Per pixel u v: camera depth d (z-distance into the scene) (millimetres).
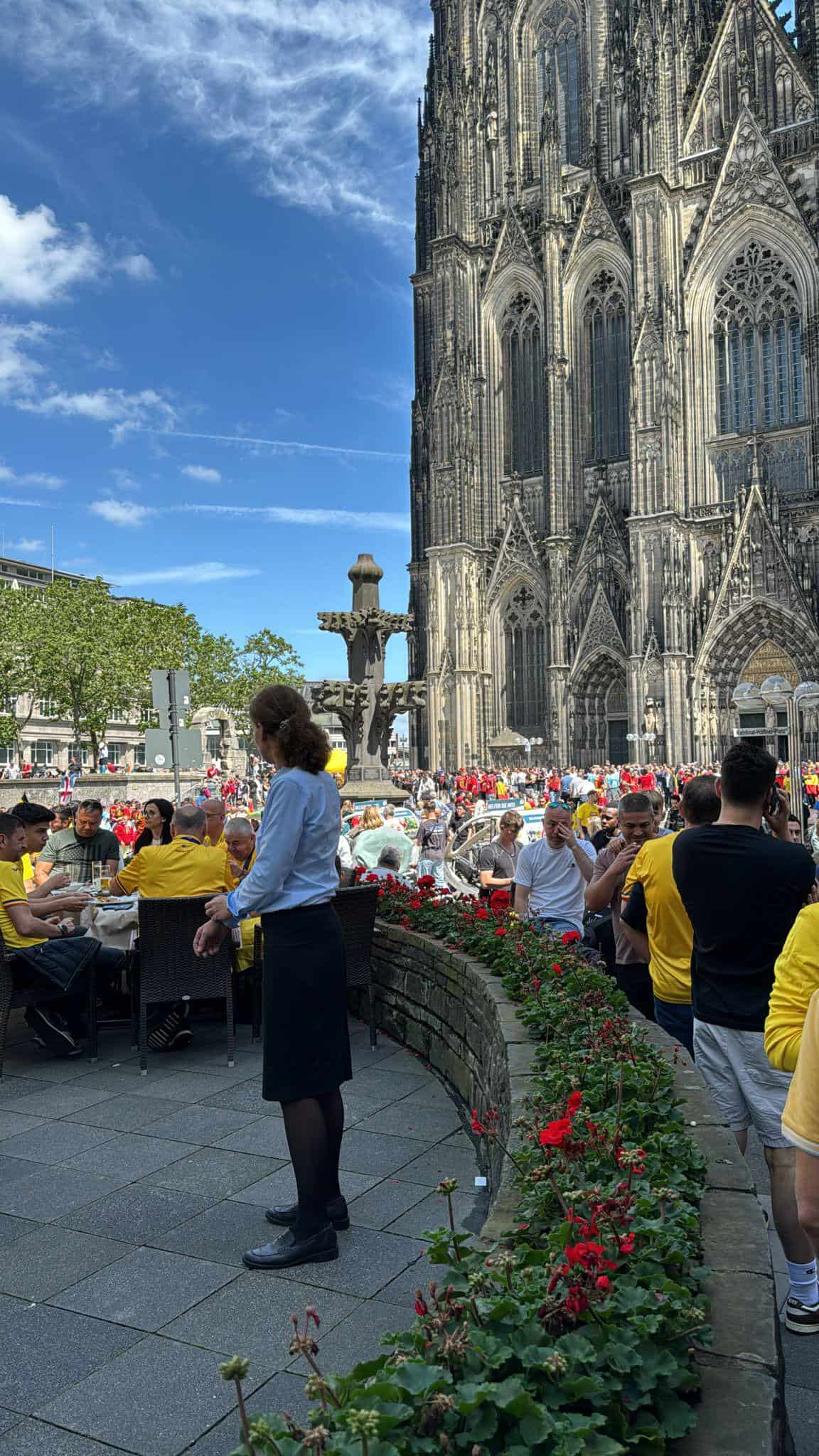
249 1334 4562
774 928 5316
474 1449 2283
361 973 9766
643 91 66438
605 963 9742
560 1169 3826
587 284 70688
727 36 66625
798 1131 2928
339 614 20219
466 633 73125
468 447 74000
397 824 19406
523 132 75250
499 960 7750
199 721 87062
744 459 64812
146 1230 5676
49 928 9172
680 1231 3262
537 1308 2771
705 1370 2803
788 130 63625
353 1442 2303
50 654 69625
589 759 69000
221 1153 6867
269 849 5383
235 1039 9500
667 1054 5633
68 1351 4430
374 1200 6133
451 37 76562
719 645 63781
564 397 70500
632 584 65250
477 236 76062
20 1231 5660
